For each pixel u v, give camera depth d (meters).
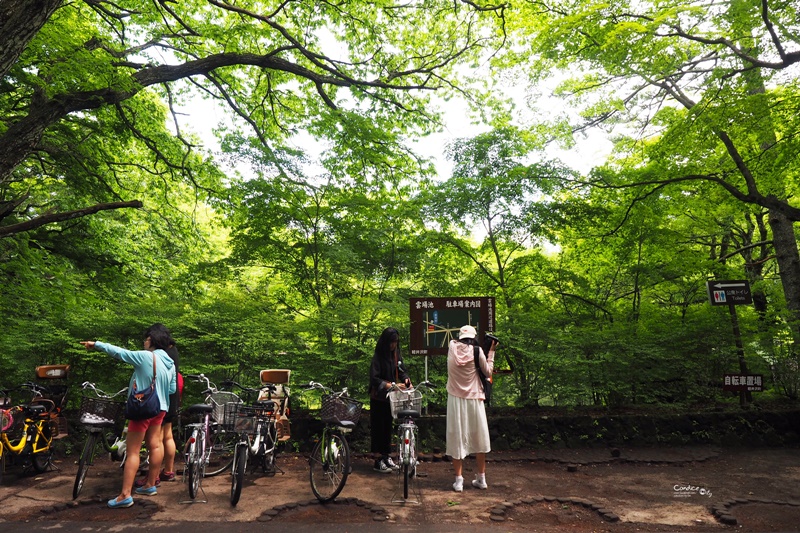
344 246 8.53
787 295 11.37
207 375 7.46
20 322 7.36
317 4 12.48
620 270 10.58
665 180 9.67
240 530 4.21
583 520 4.55
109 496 5.09
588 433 7.64
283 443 7.07
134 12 10.56
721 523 4.46
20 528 4.22
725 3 7.93
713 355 8.52
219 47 12.33
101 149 11.87
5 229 6.20
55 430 6.24
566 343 8.17
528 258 9.50
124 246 14.95
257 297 8.68
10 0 4.53
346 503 4.93
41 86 7.45
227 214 9.95
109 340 7.48
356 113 9.70
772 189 10.95
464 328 5.80
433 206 9.61
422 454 6.94
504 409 8.36
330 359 7.35
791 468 6.51
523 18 12.11
